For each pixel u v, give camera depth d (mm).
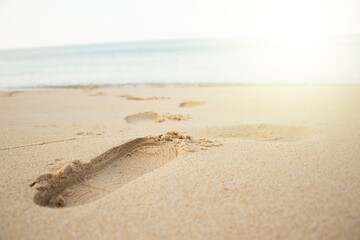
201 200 1798
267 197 1802
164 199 1830
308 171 2193
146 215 1655
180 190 1943
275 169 2258
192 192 1908
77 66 21734
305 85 9102
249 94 7512
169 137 3188
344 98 6211
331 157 2492
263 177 2109
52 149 2980
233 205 1724
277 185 1964
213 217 1606
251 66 15094
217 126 3945
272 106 5621
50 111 5703
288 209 1650
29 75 17078
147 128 3947
